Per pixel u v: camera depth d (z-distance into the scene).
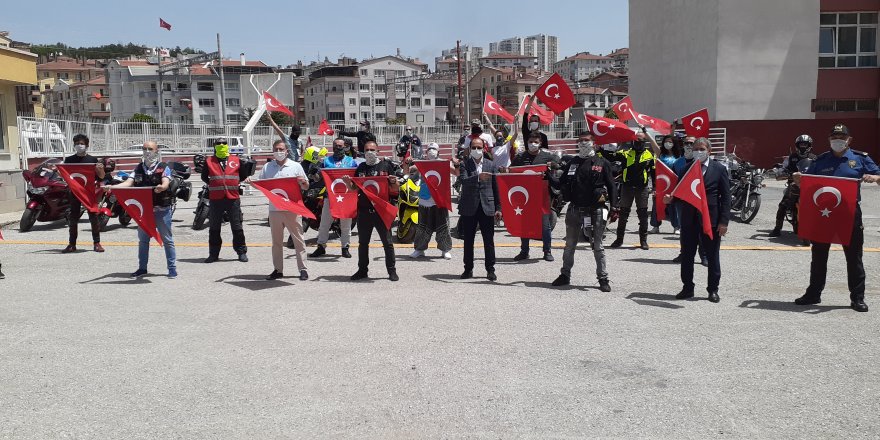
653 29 39.53
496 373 5.65
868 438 4.45
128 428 4.62
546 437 4.47
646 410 4.89
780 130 32.69
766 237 13.38
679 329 6.93
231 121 113.69
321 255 11.39
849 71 32.41
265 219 16.45
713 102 33.00
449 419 4.76
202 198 14.59
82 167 11.52
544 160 10.62
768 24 32.31
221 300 8.21
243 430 4.59
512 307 7.83
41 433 4.54
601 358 6.02
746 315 7.49
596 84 127.38
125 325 7.11
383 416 4.82
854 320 7.27
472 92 131.00
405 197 11.42
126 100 113.25
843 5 32.09
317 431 4.58
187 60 57.97
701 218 8.10
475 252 11.76
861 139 32.69
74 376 5.60
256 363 5.91
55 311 7.69
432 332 6.81
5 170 17.22
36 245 12.54
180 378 5.55
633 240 13.05
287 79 22.00
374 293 8.56
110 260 11.05
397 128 39.06
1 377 5.58
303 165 12.87
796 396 5.14
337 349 6.28
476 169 9.29
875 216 16.80
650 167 11.80
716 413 4.84
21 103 84.81
